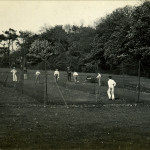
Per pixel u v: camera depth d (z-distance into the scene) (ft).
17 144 41.55
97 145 40.83
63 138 45.78
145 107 87.81
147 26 172.86
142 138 45.85
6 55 290.97
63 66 297.53
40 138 45.78
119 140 44.37
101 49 250.37
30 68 293.64
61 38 329.31
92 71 262.67
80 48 296.92
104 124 58.85
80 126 56.70
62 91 125.29
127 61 195.93
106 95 116.47
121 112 77.30
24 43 330.95
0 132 50.80
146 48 168.25
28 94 111.55
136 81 159.02
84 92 123.44
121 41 198.70
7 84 138.21
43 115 71.10
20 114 72.23
